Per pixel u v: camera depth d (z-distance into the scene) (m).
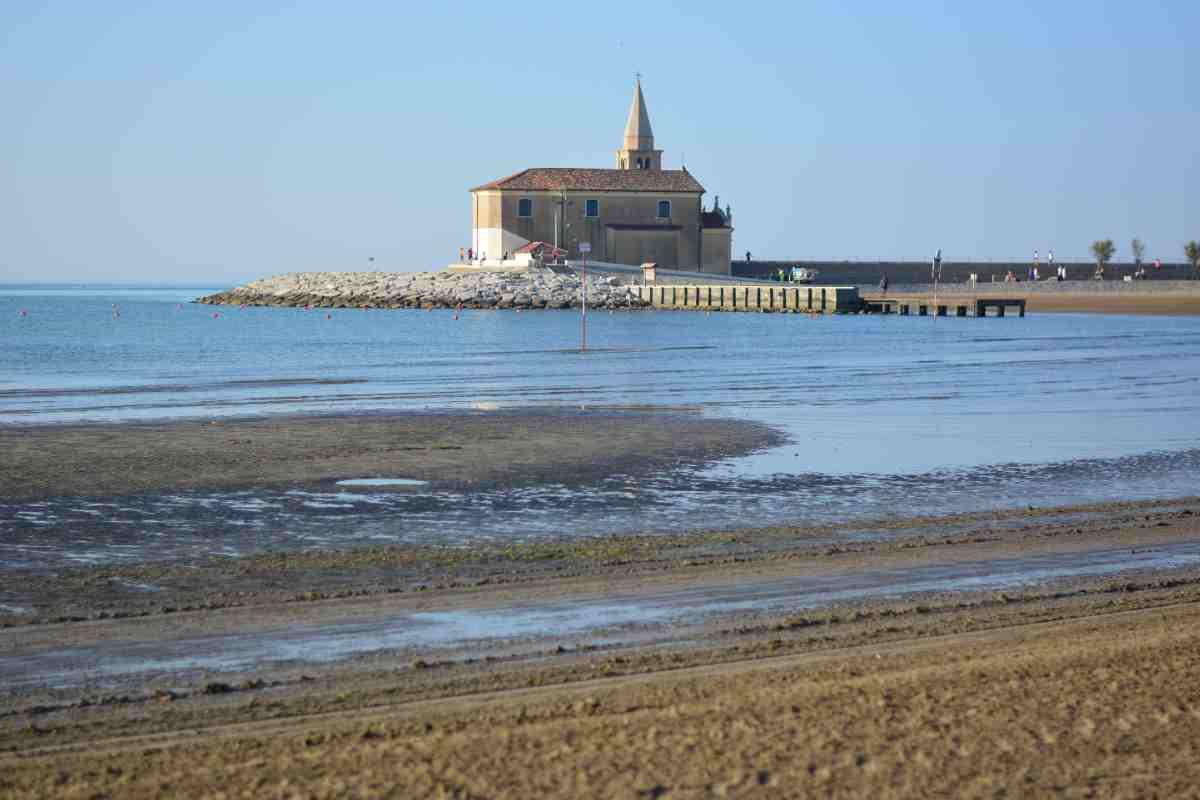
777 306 159.25
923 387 58.16
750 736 11.95
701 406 49.47
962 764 11.23
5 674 15.36
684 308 166.50
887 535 24.50
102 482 30.67
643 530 25.27
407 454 35.62
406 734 12.39
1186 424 43.44
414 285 187.62
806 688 13.45
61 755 12.23
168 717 13.54
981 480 31.64
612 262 195.00
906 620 17.55
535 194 193.62
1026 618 17.44
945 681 13.66
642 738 11.92
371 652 16.25
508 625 17.59
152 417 45.09
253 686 14.73
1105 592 19.38
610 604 18.78
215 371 68.38
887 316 148.25
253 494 29.33
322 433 40.28
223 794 10.79
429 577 20.81
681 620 17.80
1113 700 12.94
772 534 24.64
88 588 20.19
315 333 113.31
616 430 41.31
